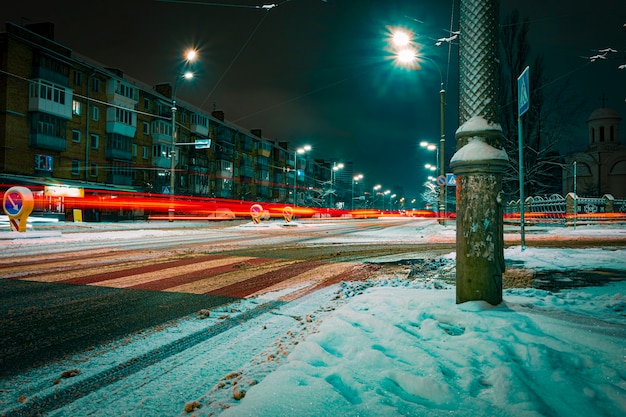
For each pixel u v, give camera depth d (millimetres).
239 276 8219
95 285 7168
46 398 2891
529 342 3350
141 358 3672
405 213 110250
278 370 2918
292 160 99500
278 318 5012
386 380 2695
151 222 35750
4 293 6465
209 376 3234
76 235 18469
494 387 2594
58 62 38031
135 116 47250
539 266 8109
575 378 2691
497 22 4586
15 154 34750
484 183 4418
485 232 4426
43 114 36438
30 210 16453
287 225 31188
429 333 3723
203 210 57031
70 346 4008
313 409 2316
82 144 41531
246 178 77875
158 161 52000
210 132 65625
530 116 25875
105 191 42438
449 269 8562
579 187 49469
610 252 10039
